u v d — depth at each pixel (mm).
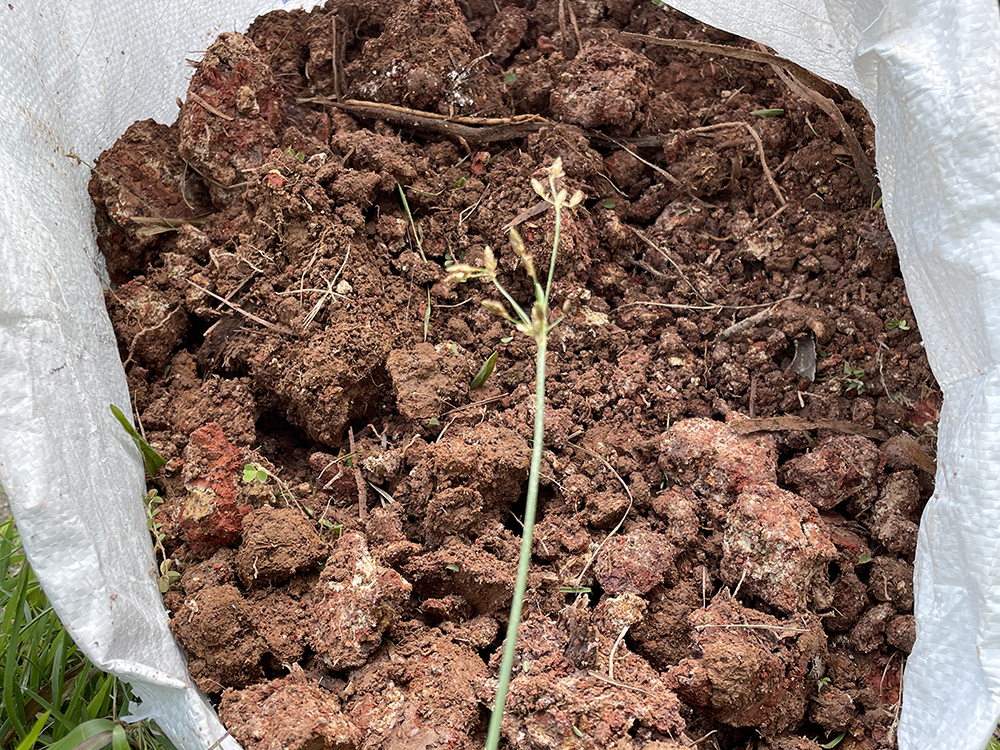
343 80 514
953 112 320
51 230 393
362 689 346
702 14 438
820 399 439
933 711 320
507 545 384
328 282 423
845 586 390
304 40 522
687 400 444
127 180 456
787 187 486
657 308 466
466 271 288
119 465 379
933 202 333
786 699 355
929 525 339
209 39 521
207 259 449
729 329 454
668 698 332
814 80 467
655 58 526
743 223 478
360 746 327
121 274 462
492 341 451
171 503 399
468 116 495
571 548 385
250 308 432
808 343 450
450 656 353
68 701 421
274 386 417
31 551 314
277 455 427
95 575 325
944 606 328
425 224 468
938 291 343
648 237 483
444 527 378
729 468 393
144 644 341
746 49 499
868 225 461
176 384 430
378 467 398
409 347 430
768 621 359
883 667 385
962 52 321
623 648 353
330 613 354
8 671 394
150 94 499
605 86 485
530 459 393
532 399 424
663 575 371
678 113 503
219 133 453
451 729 326
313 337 414
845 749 368
